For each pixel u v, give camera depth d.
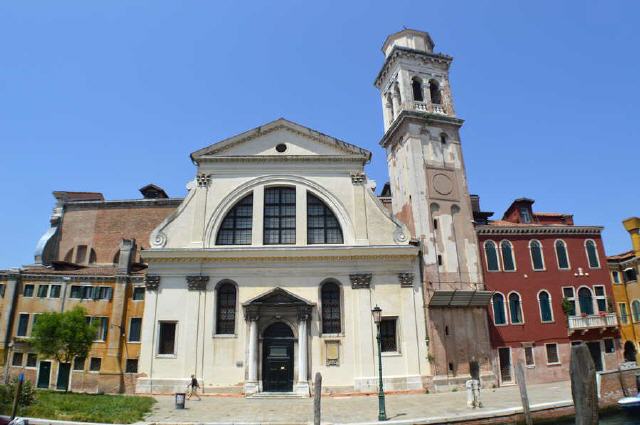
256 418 19.34
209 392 26.19
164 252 28.22
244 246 28.98
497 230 32.09
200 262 28.44
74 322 29.45
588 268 33.03
